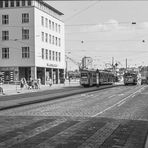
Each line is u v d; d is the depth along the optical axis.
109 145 8.59
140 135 10.12
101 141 9.13
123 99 26.77
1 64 70.44
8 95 34.72
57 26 82.12
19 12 69.50
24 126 12.13
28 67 70.12
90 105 21.31
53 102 24.81
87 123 12.81
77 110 18.06
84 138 9.60
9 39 70.12
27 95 33.91
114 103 22.73
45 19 74.38
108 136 9.95
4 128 11.67
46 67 74.19
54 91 42.41
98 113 16.41
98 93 37.34
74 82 94.19
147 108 18.98
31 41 68.81
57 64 81.12
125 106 20.34
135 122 13.08
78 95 33.91
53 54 79.00
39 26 70.81
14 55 69.81
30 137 9.80
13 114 16.67
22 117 15.18
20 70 70.62
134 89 47.50
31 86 50.28
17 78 69.44
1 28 70.56
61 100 26.91
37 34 69.75
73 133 10.50
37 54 69.56
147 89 47.31
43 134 10.34
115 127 11.76
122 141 9.14
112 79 80.44
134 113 16.36
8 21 70.19
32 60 68.62
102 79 68.69
